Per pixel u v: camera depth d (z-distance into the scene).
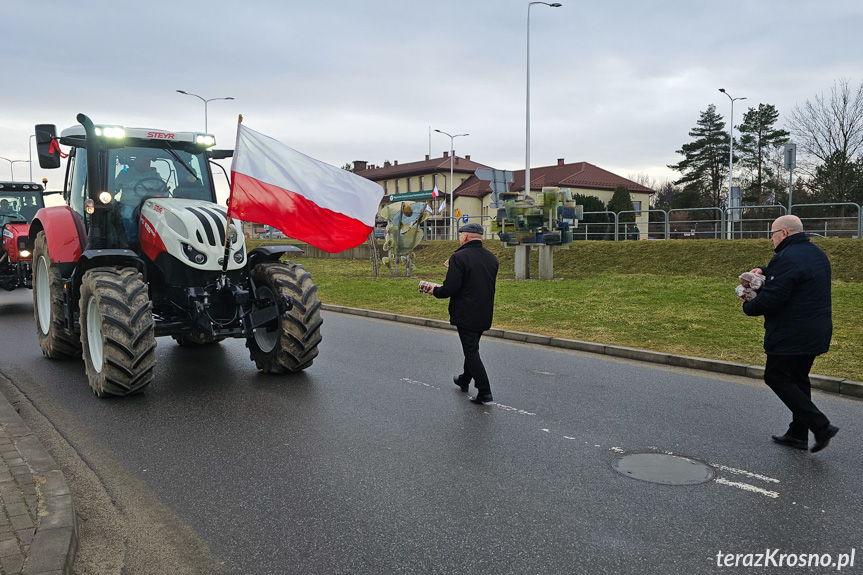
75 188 8.04
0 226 14.31
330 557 3.37
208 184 8.05
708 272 18.70
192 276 6.86
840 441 5.18
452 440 5.21
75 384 7.05
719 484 4.30
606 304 12.65
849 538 3.57
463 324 6.32
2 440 4.76
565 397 6.55
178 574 3.21
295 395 6.60
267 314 6.94
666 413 5.96
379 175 74.56
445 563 3.30
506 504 4.00
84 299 6.62
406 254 21.16
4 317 12.30
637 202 58.34
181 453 4.91
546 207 18.41
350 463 4.70
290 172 6.84
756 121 55.84
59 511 3.59
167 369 7.82
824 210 35.12
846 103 43.12
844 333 9.25
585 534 3.60
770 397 6.54
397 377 7.44
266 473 4.51
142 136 7.55
